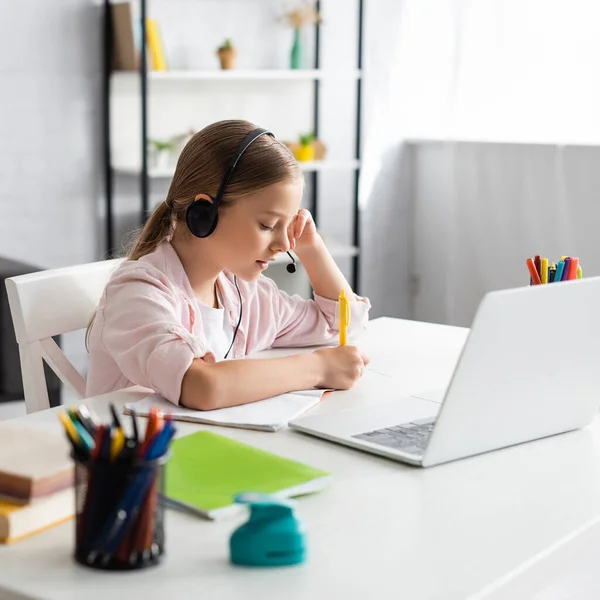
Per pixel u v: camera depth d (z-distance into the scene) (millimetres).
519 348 1101
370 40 4266
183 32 3713
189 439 1098
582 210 3768
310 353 1398
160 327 1339
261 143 1420
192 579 799
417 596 783
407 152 4379
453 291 4230
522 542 896
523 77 3885
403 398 1333
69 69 3455
